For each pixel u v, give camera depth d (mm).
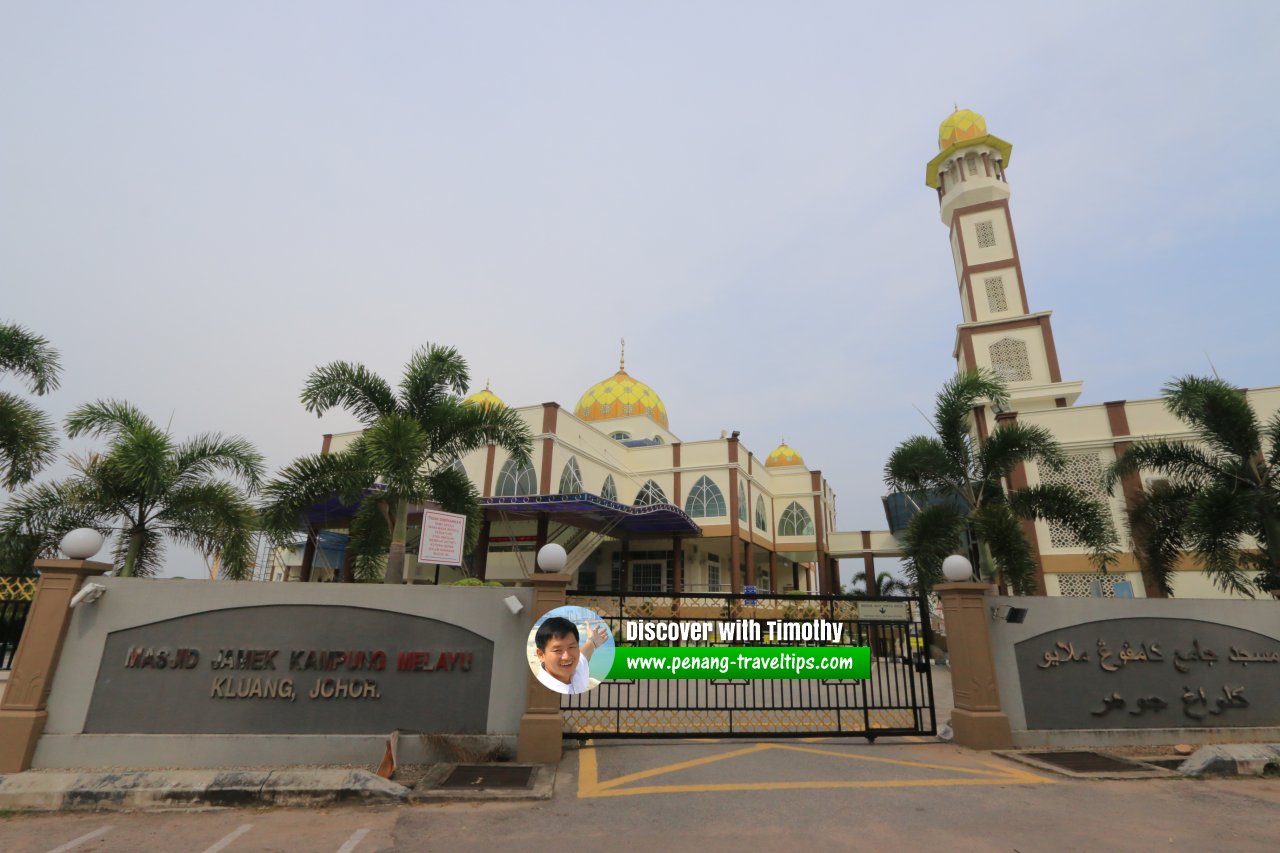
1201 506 10570
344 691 6992
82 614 6793
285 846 4723
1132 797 6035
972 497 12766
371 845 4746
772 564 36375
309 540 22625
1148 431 20469
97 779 5715
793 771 6863
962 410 12789
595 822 5234
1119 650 8477
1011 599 8602
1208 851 4707
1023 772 6902
